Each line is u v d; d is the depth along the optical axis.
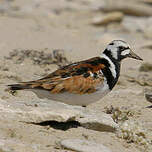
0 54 25.38
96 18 40.03
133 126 15.64
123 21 40.16
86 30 37.09
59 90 15.35
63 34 34.59
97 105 18.89
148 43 32.53
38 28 35.56
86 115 15.29
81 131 14.88
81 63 16.27
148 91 22.02
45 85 15.26
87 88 15.68
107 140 14.59
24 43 29.19
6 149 12.41
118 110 17.91
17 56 24.97
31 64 23.94
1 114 14.55
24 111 14.66
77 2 45.69
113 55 16.89
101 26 39.34
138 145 14.85
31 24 36.81
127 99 20.20
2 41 29.16
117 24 39.59
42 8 42.75
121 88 22.05
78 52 28.22
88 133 14.83
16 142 13.07
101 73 16.02
